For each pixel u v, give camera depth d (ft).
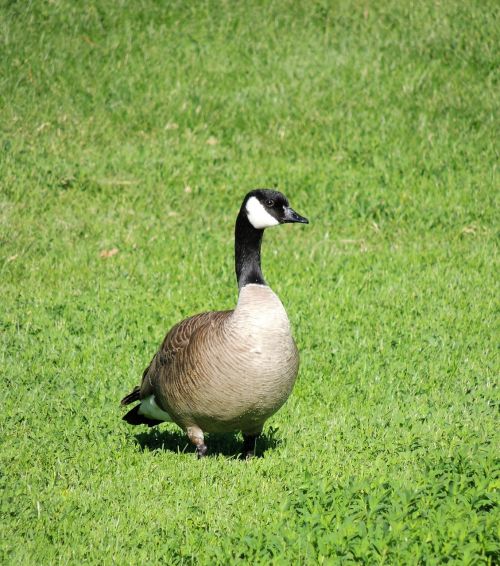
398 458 27.86
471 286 44.27
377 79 64.64
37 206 52.11
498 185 55.16
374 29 69.26
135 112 61.82
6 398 32.89
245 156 58.49
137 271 46.03
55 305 41.96
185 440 31.07
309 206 53.47
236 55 67.05
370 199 53.67
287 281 44.70
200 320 27.25
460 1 71.36
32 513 24.35
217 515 24.31
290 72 65.41
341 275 45.09
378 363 36.01
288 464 27.68
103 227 50.60
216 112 62.13
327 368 35.83
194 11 70.69
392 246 49.49
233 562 20.92
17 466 27.58
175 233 50.47
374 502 22.53
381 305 42.29
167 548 22.41
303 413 32.42
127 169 56.44
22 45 65.10
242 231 27.25
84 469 27.55
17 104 61.00
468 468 24.86
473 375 35.12
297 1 71.10
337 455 28.27
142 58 66.23
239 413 25.95
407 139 59.57
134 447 29.60
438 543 20.79
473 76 64.64
